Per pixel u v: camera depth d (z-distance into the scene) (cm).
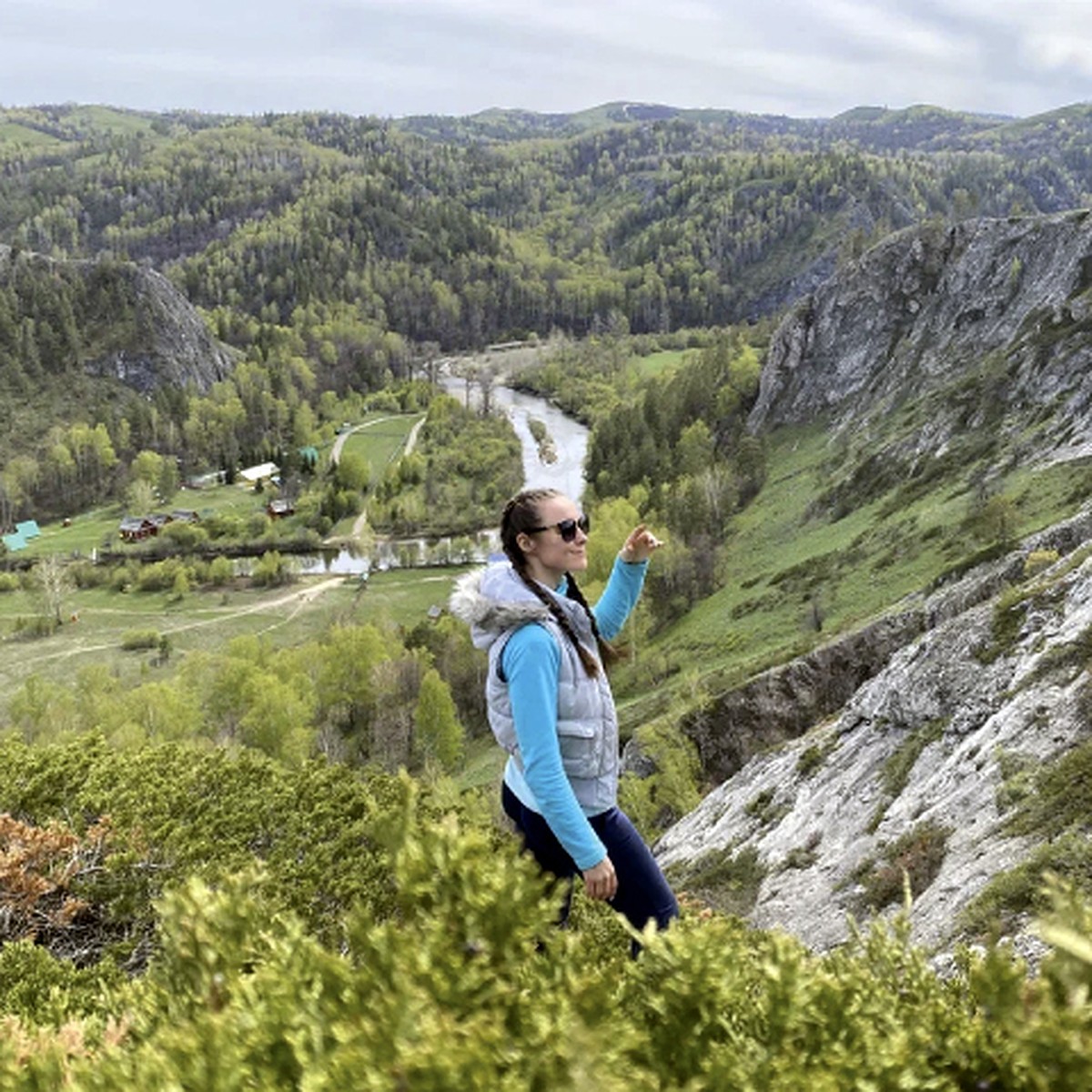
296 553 16900
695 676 7088
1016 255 12444
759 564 11019
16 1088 318
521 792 523
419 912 324
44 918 1143
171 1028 318
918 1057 297
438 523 17338
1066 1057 280
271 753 8375
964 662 3186
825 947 2197
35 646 13188
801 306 15812
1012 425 9750
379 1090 241
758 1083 277
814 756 3728
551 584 529
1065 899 306
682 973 307
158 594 15038
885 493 10712
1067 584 3116
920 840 2255
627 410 17312
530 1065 259
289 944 323
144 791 1541
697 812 4647
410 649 10856
